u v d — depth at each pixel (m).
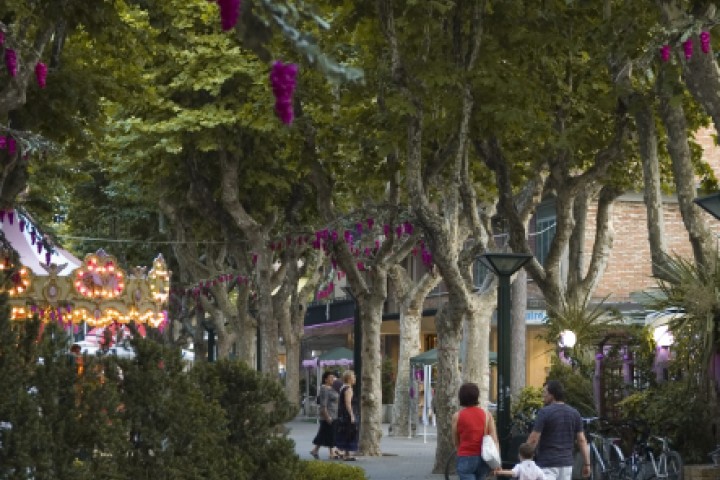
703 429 20.02
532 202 26.42
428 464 28.81
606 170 26.44
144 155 33.81
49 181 31.84
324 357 53.78
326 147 29.25
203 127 32.84
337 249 30.97
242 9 4.18
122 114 34.09
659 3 17.16
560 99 24.77
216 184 37.03
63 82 21.12
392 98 21.97
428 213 23.19
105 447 9.08
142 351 9.75
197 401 10.04
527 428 24.06
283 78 4.19
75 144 22.33
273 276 40.91
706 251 19.34
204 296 46.69
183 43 21.45
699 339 17.72
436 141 25.77
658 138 25.94
